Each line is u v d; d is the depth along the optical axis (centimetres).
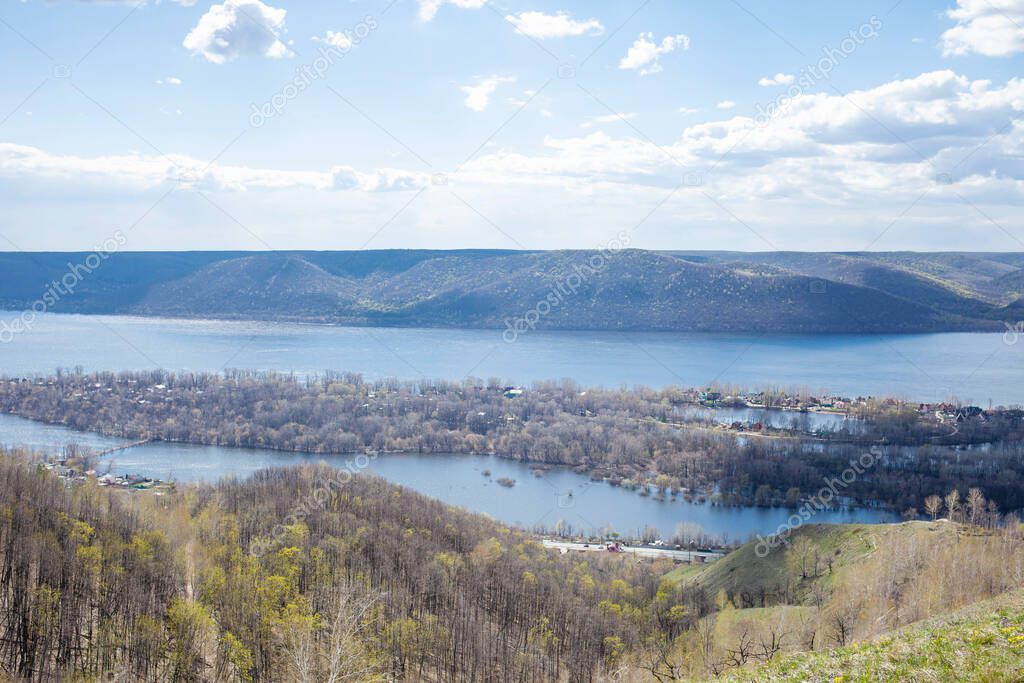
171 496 14100
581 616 9794
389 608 9112
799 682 2700
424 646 8444
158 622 8231
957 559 8494
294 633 7394
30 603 7738
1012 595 3884
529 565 11994
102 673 7300
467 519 14850
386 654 7794
